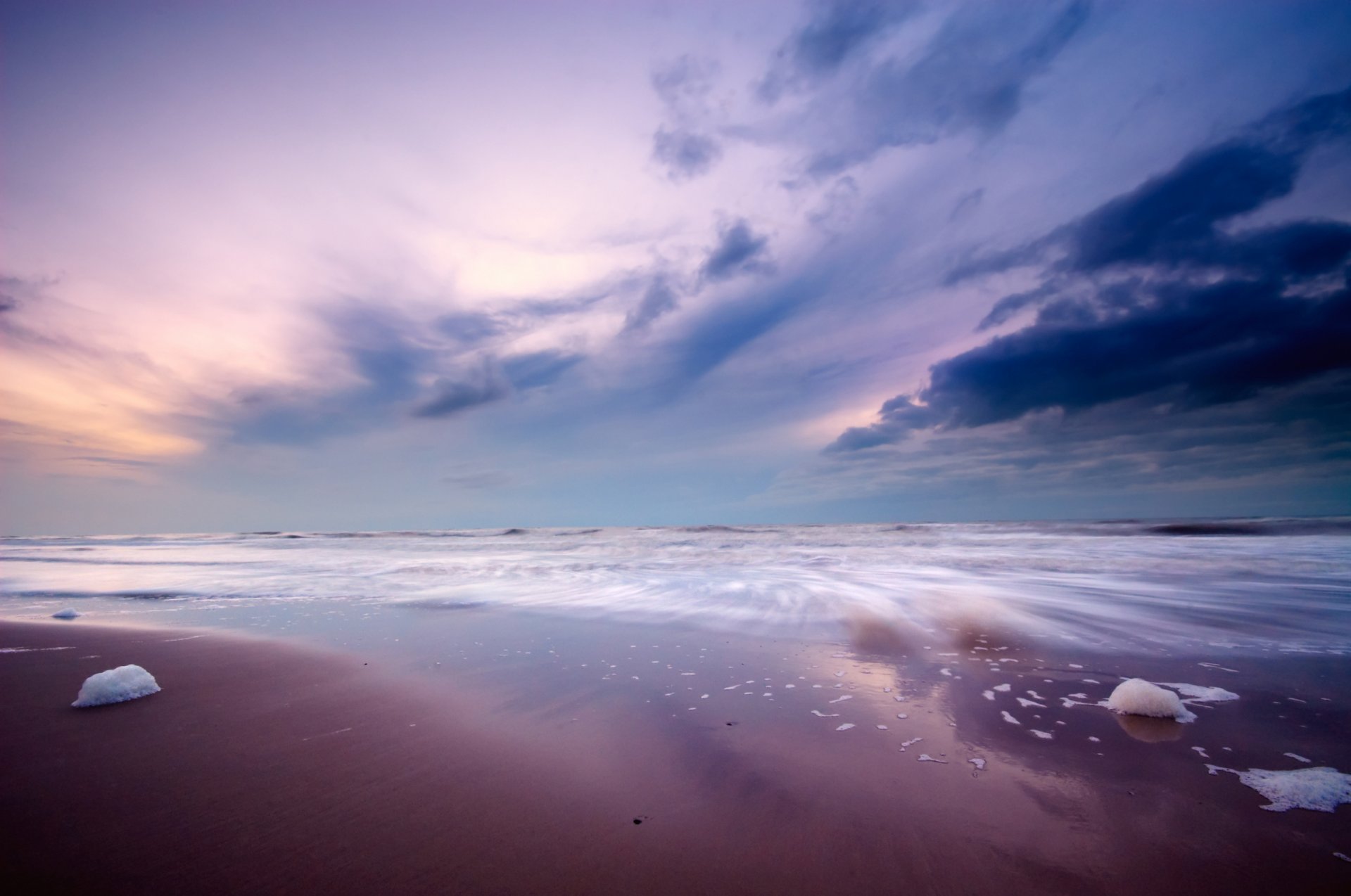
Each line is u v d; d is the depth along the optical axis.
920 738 3.96
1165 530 24.06
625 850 2.69
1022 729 4.05
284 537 42.78
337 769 3.59
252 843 2.76
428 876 2.49
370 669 5.88
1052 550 17.03
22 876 2.48
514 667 5.89
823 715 4.44
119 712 4.66
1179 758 3.53
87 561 19.91
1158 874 2.45
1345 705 4.32
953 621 7.60
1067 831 2.79
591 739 4.04
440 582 12.69
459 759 3.73
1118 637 6.55
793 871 2.53
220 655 6.45
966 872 2.50
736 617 8.19
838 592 10.05
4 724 4.39
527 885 2.43
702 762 3.64
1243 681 4.95
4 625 8.42
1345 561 12.61
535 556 19.70
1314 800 3.00
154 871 2.53
